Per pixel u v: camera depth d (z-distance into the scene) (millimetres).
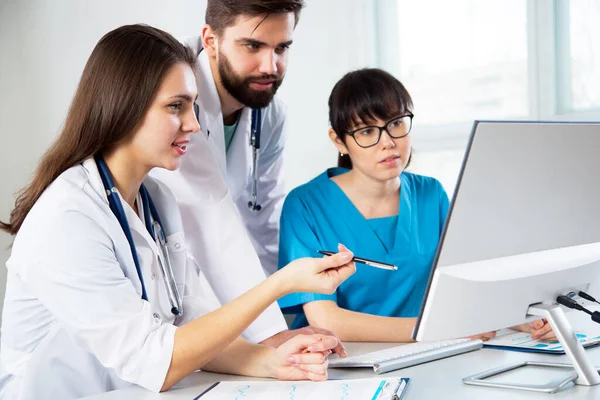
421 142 3004
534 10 2678
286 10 1580
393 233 1692
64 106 3424
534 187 1019
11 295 1288
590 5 2617
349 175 1737
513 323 1053
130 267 1238
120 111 1204
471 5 2900
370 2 3051
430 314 974
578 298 1112
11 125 3490
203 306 1398
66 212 1164
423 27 3014
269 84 1651
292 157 3180
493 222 990
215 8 1625
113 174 1268
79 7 3377
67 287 1140
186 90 1228
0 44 3479
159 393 1128
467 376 1093
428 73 3021
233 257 1617
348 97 1610
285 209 1752
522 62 2814
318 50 3098
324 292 1114
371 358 1211
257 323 1420
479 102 2926
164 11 3268
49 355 1282
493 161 971
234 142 1896
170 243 1407
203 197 1651
